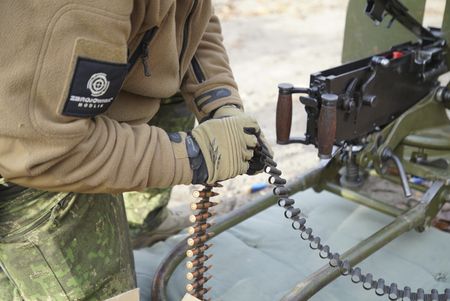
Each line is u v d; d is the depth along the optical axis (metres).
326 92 1.67
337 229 2.16
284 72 4.36
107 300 1.31
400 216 1.89
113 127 1.25
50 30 1.05
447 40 2.13
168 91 1.49
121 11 1.11
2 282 1.52
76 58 1.07
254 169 1.48
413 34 2.22
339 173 2.23
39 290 1.45
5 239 1.39
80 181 1.21
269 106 3.75
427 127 2.15
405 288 1.49
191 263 1.52
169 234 2.30
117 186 1.25
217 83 1.64
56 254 1.40
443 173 2.04
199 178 1.34
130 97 1.47
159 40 1.38
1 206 1.37
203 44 1.69
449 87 2.13
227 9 6.07
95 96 1.13
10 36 1.05
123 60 1.15
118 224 1.58
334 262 1.51
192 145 1.33
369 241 1.77
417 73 2.04
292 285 1.86
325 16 5.85
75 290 1.45
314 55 4.74
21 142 1.12
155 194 2.11
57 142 1.12
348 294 1.82
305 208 2.30
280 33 5.35
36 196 1.37
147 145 1.28
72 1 1.06
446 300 1.44
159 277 1.78
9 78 1.06
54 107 1.11
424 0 2.16
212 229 1.88
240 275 1.91
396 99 2.00
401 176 1.98
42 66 1.07
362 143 2.00
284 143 1.75
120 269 1.56
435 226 2.32
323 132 1.63
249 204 2.00
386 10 1.89
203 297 1.63
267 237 2.12
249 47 4.97
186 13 1.48
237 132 1.39
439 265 1.96
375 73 1.80
